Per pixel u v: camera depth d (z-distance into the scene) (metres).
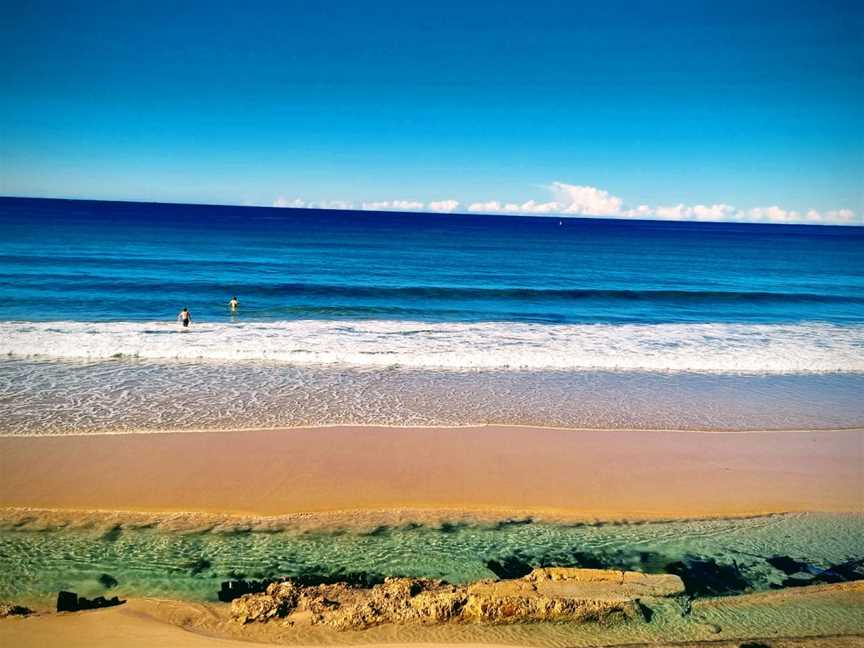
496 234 97.88
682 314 29.36
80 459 10.84
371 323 24.55
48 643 5.61
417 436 12.66
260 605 6.48
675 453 12.23
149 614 6.44
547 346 21.27
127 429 12.41
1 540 8.09
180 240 59.00
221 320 24.03
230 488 9.91
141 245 51.25
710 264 54.69
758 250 74.81
